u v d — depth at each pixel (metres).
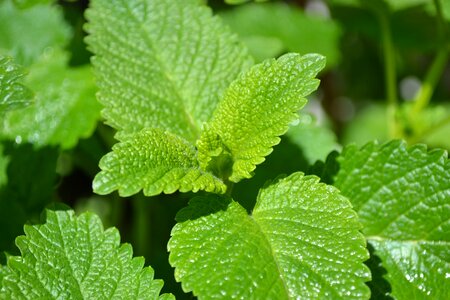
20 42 0.42
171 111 0.35
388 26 0.44
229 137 0.33
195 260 0.31
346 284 0.31
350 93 0.54
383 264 0.34
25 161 0.38
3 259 0.33
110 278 0.32
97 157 0.41
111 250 0.33
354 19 0.46
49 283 0.32
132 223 0.43
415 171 0.34
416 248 0.34
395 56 0.51
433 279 0.34
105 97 0.35
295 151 0.38
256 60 0.43
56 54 0.40
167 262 0.36
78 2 0.46
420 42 0.45
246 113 0.33
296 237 0.32
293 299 0.31
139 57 0.36
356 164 0.34
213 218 0.32
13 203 0.37
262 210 0.33
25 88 0.33
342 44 0.49
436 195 0.34
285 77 0.33
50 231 0.33
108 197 0.43
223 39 0.36
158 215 0.41
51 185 0.38
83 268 0.32
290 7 0.48
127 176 0.31
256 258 0.31
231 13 0.47
